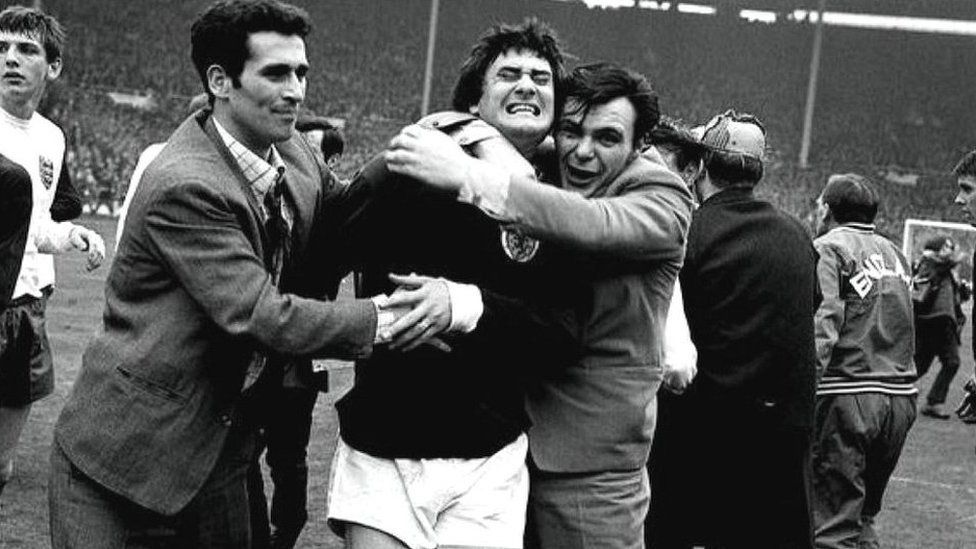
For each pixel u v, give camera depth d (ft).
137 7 141.69
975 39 144.97
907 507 25.41
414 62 147.64
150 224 9.04
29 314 16.31
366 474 9.67
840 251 16.98
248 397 9.74
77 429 9.36
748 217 13.74
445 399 9.47
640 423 10.53
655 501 14.06
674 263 10.50
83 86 130.21
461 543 9.60
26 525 17.74
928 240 39.06
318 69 143.74
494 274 9.51
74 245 17.06
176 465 9.29
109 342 9.39
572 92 10.30
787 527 13.82
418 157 9.03
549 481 10.55
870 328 17.03
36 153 16.90
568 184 10.60
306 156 10.32
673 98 146.00
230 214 9.07
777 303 13.55
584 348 10.39
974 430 36.99
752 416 13.53
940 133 139.64
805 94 145.28
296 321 8.90
